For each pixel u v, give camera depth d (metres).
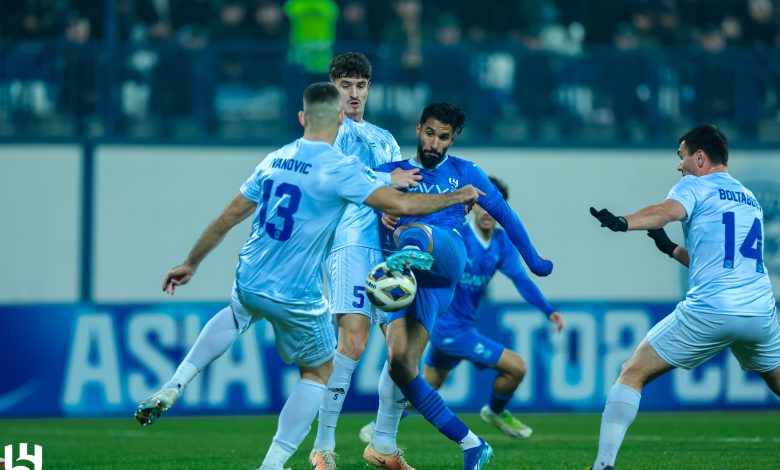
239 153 44.44
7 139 43.59
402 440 31.84
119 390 39.38
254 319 19.69
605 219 19.44
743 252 19.97
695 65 47.28
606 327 40.91
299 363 19.75
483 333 40.38
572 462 25.94
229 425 36.53
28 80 45.66
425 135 21.19
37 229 43.59
